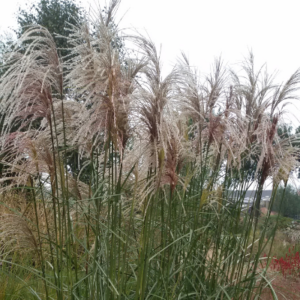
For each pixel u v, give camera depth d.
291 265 6.42
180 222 3.24
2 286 3.99
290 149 3.36
